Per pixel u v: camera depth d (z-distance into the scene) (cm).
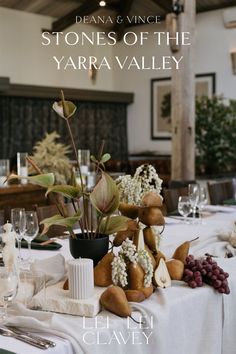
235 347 194
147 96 1061
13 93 897
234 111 771
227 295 188
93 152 1052
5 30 924
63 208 181
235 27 902
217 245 248
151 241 179
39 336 141
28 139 954
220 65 931
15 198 475
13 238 187
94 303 154
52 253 235
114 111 1089
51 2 933
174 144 661
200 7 938
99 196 172
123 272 164
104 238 180
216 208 372
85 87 1061
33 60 970
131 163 992
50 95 951
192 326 173
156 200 177
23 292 161
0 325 147
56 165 478
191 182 513
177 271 183
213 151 774
